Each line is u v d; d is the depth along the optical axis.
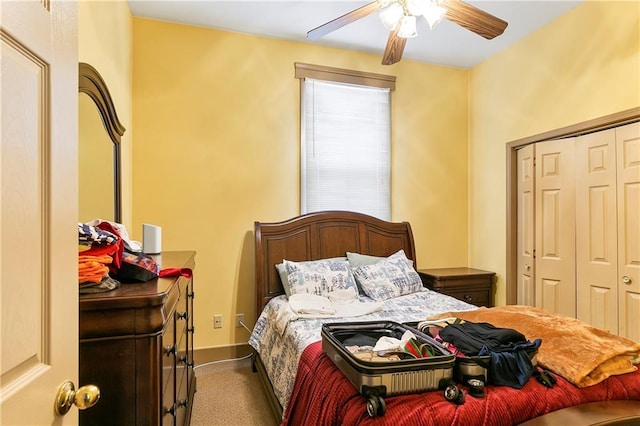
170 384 1.38
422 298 2.90
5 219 0.56
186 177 3.05
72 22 0.77
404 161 3.72
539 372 1.42
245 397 2.50
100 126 1.90
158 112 2.98
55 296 0.69
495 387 1.33
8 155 0.57
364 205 3.59
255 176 3.24
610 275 2.59
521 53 3.27
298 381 1.74
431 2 1.96
